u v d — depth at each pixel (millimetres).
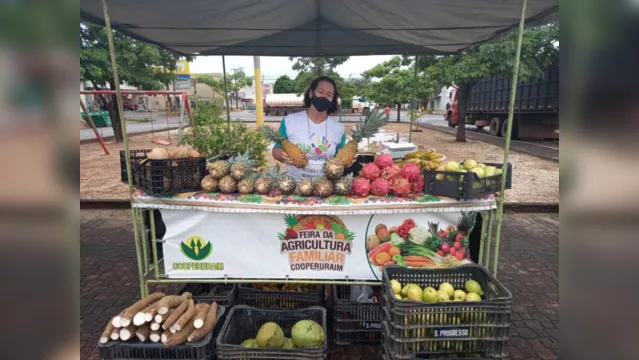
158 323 2410
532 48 11617
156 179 2840
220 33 5055
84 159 11289
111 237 5809
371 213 2867
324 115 3627
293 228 2994
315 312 2830
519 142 14852
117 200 7285
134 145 14008
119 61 12422
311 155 3531
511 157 11594
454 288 2852
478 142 15078
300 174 3512
